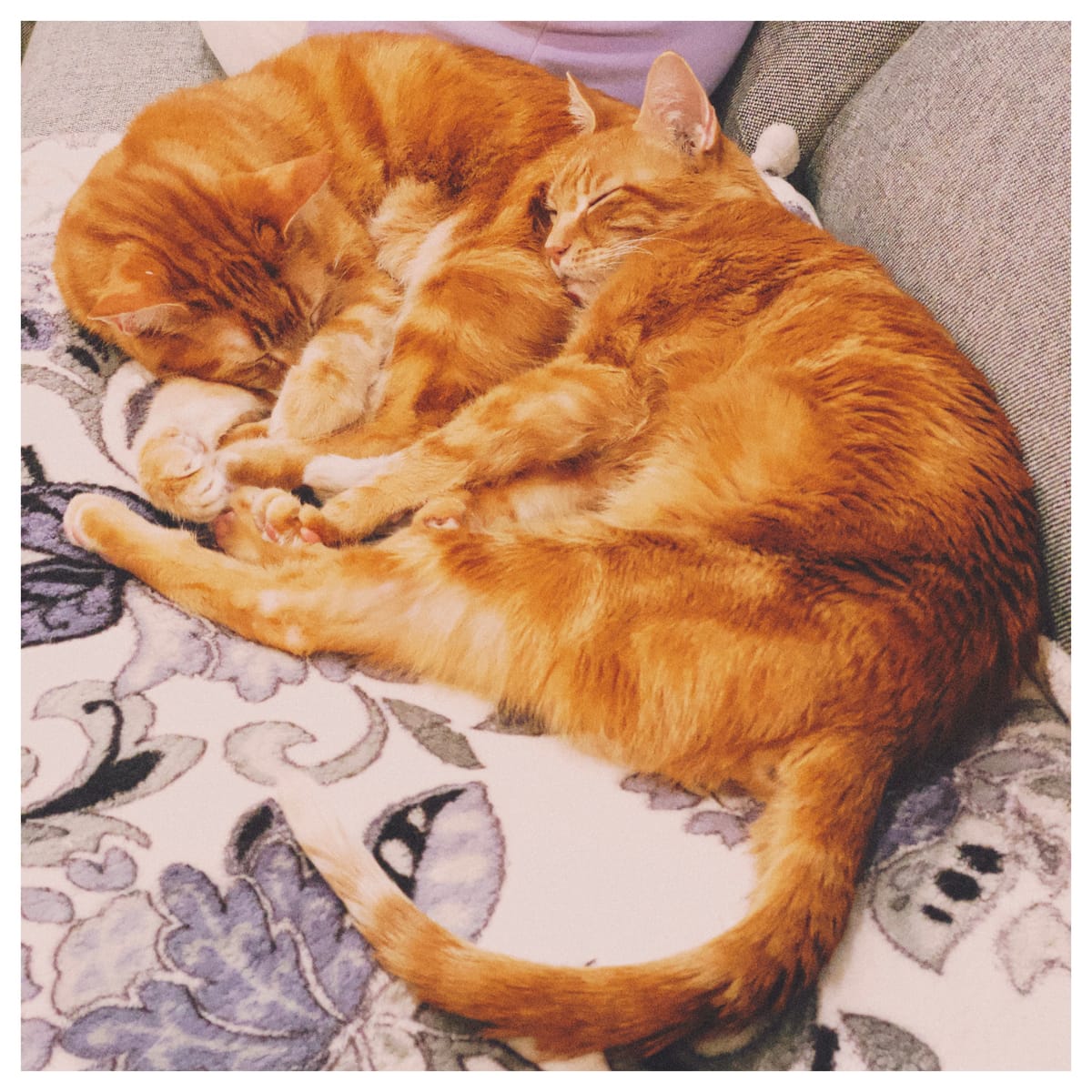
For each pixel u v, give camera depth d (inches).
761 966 31.3
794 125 61.9
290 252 55.0
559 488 50.4
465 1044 30.3
